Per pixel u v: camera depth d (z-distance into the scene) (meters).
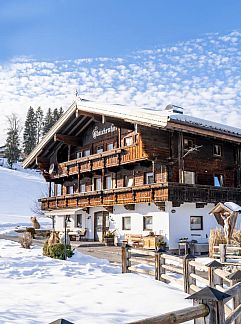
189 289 10.03
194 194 23.16
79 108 26.98
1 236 32.88
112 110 24.05
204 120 23.56
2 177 76.25
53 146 33.09
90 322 6.45
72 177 32.66
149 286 9.79
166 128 21.12
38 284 10.20
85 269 13.27
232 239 17.20
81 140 31.42
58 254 16.14
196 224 24.22
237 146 27.42
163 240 23.06
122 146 26.55
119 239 26.30
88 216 30.53
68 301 8.10
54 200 33.28
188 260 10.18
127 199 24.97
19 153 95.56
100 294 8.79
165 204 23.22
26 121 102.25
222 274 8.23
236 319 5.75
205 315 4.45
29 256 15.97
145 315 7.04
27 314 6.92
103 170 27.89
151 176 25.17
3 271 12.32
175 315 4.03
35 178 81.50
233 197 25.41
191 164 24.69
